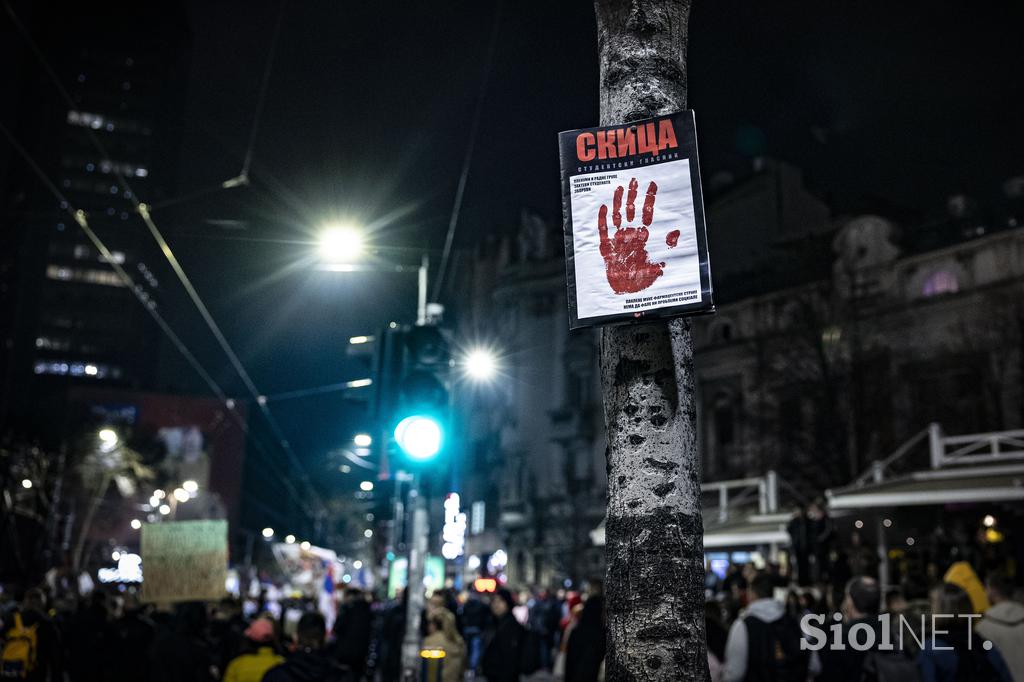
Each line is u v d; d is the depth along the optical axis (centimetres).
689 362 366
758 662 638
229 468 7975
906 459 3116
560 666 1267
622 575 339
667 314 358
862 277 3453
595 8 411
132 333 10988
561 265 5931
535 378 5869
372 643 2070
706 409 3972
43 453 4556
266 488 10388
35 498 4253
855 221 3541
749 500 2217
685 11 403
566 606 2298
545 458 5669
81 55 11744
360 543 7538
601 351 375
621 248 369
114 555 5509
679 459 349
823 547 1539
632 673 327
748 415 3750
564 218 379
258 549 8894
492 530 6134
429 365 1028
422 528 995
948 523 1755
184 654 910
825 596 1209
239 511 7925
